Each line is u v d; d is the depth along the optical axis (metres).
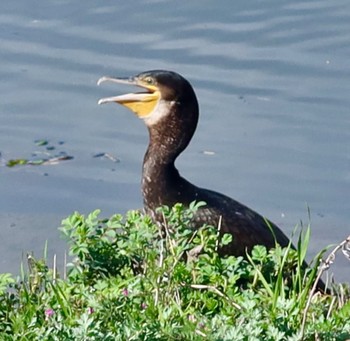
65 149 15.00
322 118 15.52
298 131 15.31
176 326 7.42
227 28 17.39
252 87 16.03
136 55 16.69
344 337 7.41
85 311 7.76
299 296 8.19
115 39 17.11
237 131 15.30
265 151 14.98
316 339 7.39
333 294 9.27
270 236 10.87
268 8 17.95
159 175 11.29
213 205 10.91
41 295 8.29
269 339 7.26
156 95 11.68
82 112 15.75
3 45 17.03
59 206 13.84
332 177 14.54
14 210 13.66
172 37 17.19
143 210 12.07
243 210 10.97
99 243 8.87
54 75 16.36
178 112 11.60
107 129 15.45
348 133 15.25
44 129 15.42
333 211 13.89
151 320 7.60
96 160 14.80
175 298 8.17
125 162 14.76
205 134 15.26
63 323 7.58
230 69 16.44
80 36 17.22
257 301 8.06
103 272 8.73
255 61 16.61
